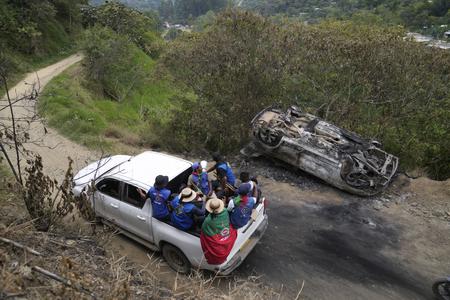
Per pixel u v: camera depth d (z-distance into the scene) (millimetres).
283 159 10086
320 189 9477
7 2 31812
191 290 5312
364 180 9000
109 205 6828
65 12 41562
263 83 12477
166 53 14750
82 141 12617
